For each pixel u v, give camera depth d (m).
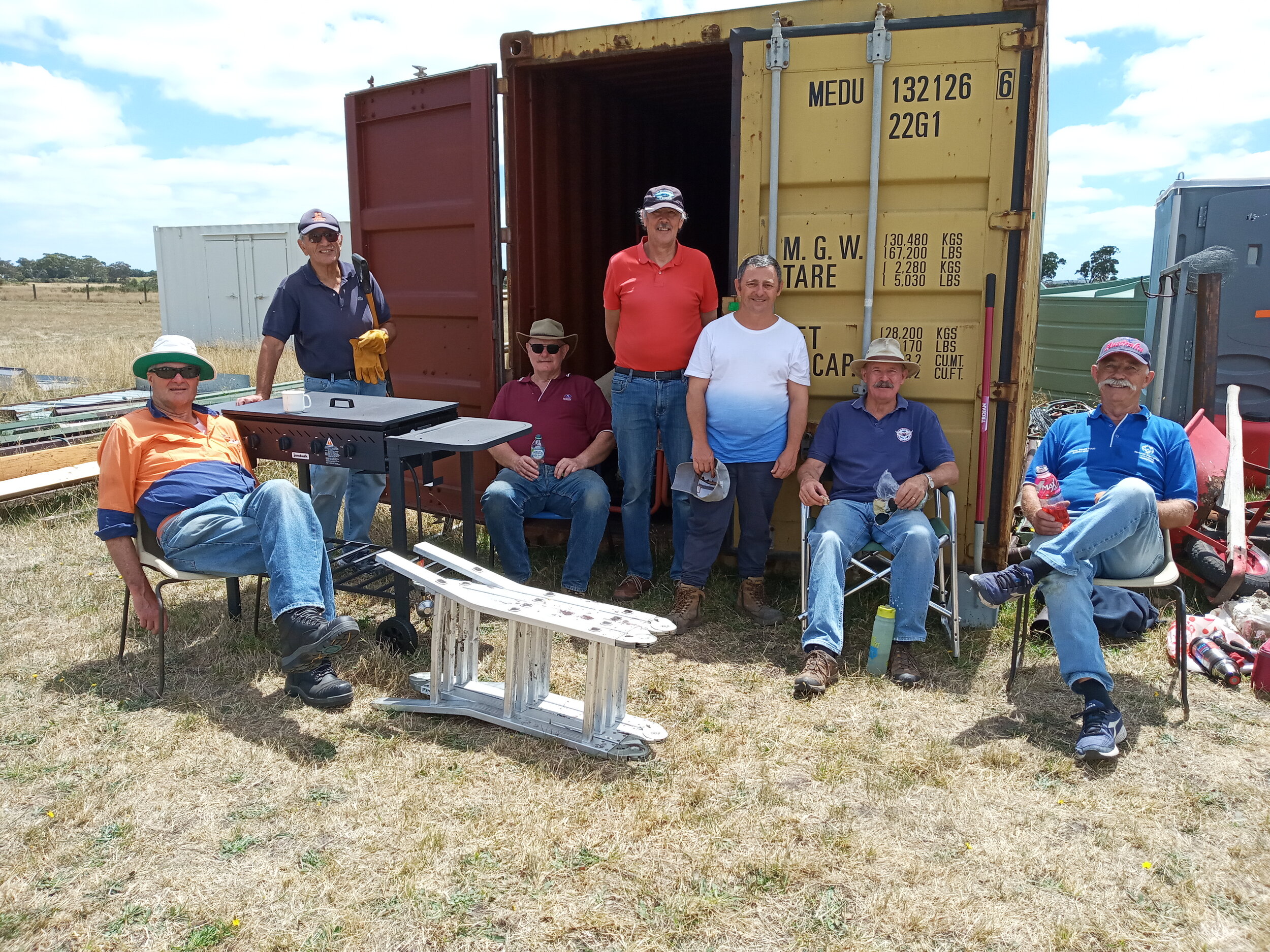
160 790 2.75
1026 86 3.81
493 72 4.76
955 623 3.74
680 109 6.84
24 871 2.36
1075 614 3.09
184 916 2.20
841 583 3.65
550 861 2.41
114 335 21.89
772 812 2.65
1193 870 2.38
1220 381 6.58
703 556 4.12
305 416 3.74
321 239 4.40
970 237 4.00
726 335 3.99
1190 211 6.57
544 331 4.45
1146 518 3.14
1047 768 2.88
